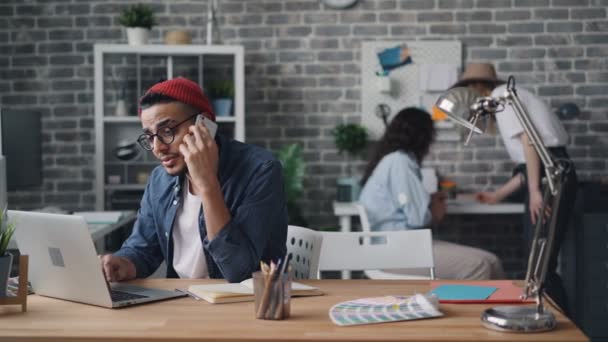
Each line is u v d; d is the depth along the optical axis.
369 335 1.28
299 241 2.20
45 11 4.53
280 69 4.60
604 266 3.50
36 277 1.66
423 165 4.64
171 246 1.98
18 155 3.55
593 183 3.58
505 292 1.62
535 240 1.47
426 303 1.43
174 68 4.53
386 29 4.59
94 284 1.53
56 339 1.30
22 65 4.54
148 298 1.59
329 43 4.59
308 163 4.63
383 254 2.32
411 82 4.59
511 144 3.59
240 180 1.84
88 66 4.55
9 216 1.62
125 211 3.96
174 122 1.75
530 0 4.56
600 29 4.56
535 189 3.37
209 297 1.56
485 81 3.76
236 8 4.57
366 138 4.55
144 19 4.25
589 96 4.58
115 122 4.36
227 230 1.70
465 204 3.98
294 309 1.50
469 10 4.57
